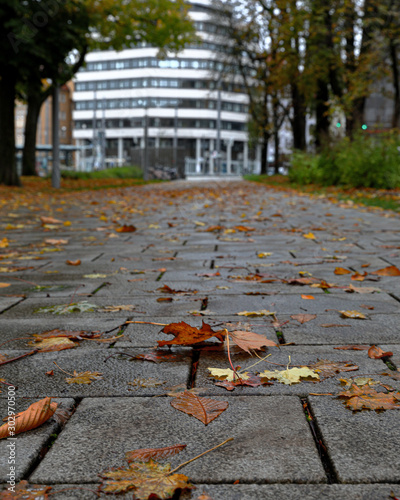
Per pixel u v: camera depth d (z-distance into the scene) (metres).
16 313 3.01
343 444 1.46
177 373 2.03
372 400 1.72
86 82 106.94
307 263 4.52
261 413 1.67
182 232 6.98
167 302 3.24
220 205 12.30
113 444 1.48
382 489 1.25
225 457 1.40
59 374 2.04
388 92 25.27
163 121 103.88
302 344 2.39
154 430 1.56
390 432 1.53
